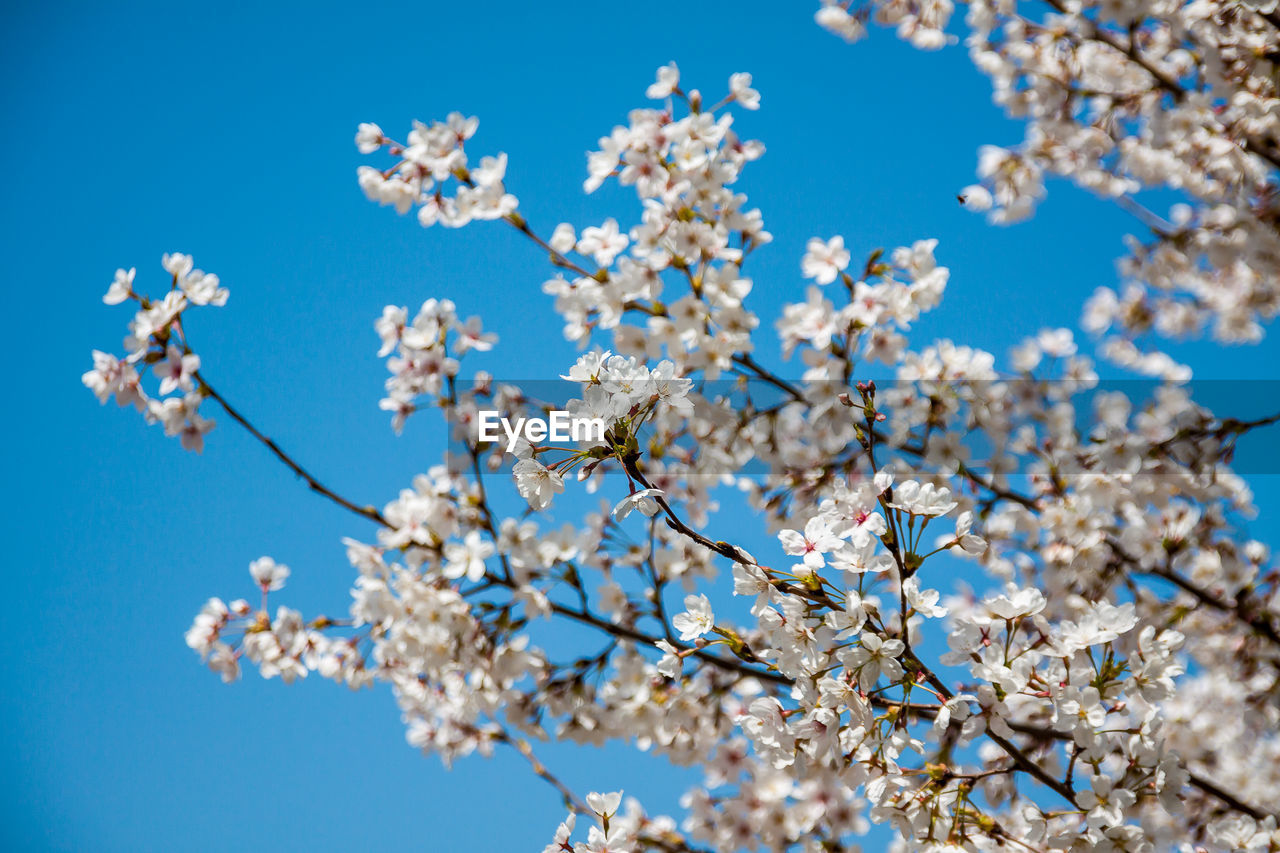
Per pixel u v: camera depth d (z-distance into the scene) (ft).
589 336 12.05
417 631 11.68
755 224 11.91
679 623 10.56
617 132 11.75
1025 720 13.39
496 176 11.89
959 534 9.60
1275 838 10.16
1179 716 16.98
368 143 12.23
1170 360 16.12
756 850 13.71
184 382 11.57
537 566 11.98
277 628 12.39
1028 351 14.53
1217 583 14.07
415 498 11.87
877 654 9.63
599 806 12.03
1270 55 14.02
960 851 9.38
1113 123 15.34
